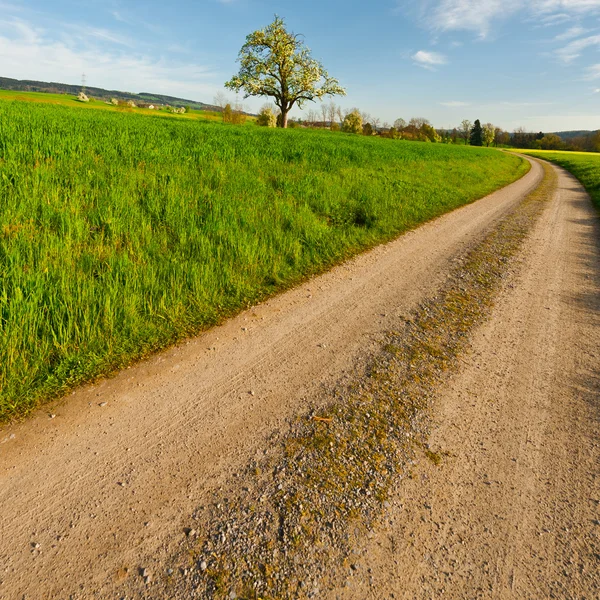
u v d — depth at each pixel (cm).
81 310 370
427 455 274
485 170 2459
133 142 1093
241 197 766
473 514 231
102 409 298
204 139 1498
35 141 851
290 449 271
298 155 1372
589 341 447
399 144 3756
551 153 7931
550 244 869
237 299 490
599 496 248
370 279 599
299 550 204
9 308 334
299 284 563
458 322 477
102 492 232
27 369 311
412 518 226
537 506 239
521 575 200
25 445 260
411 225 945
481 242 844
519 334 457
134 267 453
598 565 206
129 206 612
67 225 508
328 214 825
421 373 371
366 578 193
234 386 337
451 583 194
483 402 335
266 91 5009
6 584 181
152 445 269
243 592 183
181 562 196
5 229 456
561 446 289
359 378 356
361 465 262
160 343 384
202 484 241
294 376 355
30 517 214
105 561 194
